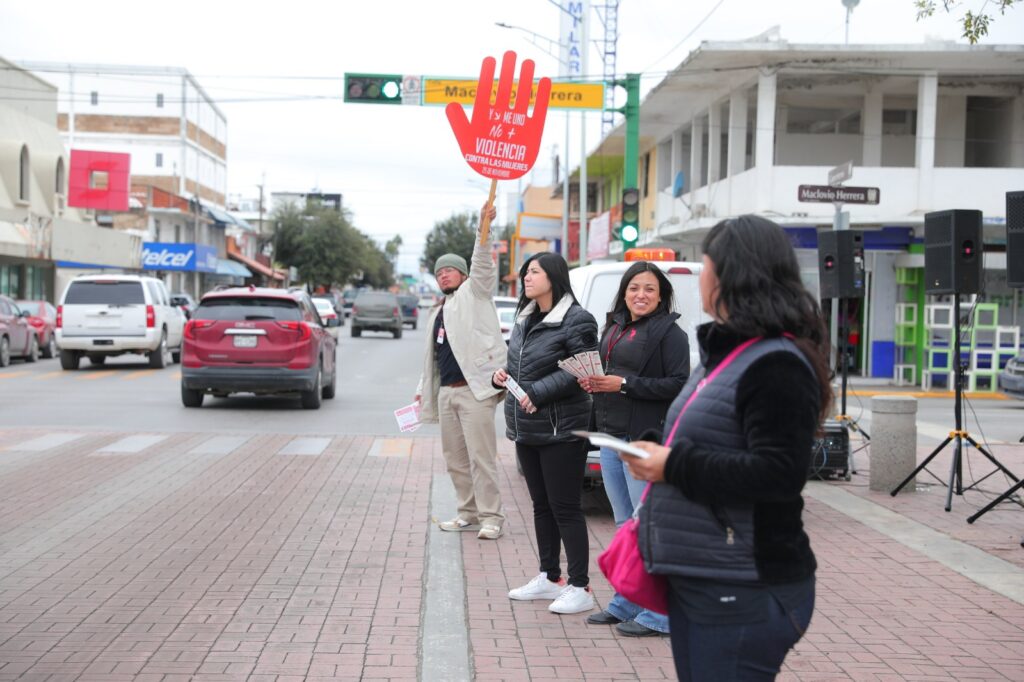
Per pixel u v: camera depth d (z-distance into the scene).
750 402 2.70
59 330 22.36
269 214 88.88
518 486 9.87
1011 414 17.69
